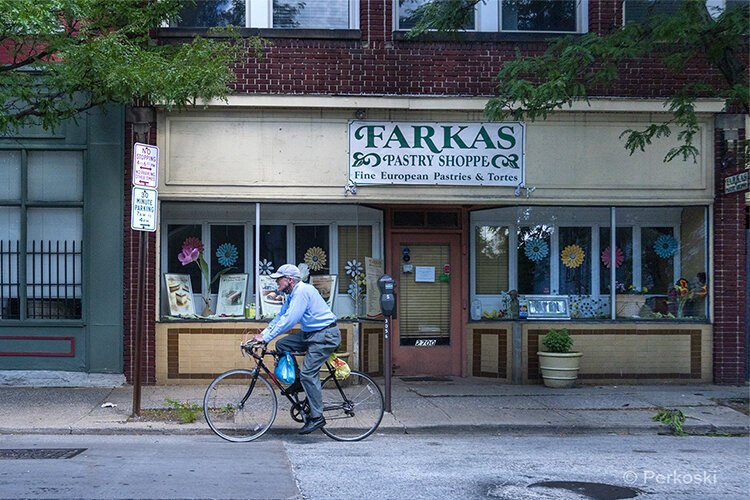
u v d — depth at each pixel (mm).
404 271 12859
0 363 11516
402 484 6809
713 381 12312
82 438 8867
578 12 12492
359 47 11945
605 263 12641
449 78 12047
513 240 12695
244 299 12117
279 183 11867
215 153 11789
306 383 8469
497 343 12484
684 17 10070
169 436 8984
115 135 11609
